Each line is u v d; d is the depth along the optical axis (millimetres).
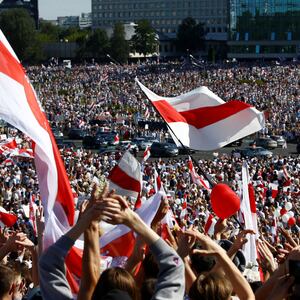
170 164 58125
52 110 114062
